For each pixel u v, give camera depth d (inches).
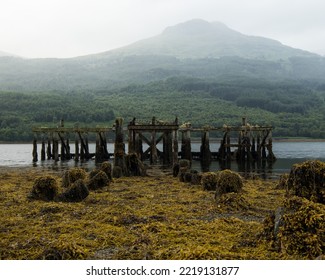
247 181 1149.7
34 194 804.6
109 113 6407.5
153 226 543.8
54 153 2075.5
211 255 404.5
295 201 467.2
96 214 642.8
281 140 5378.9
